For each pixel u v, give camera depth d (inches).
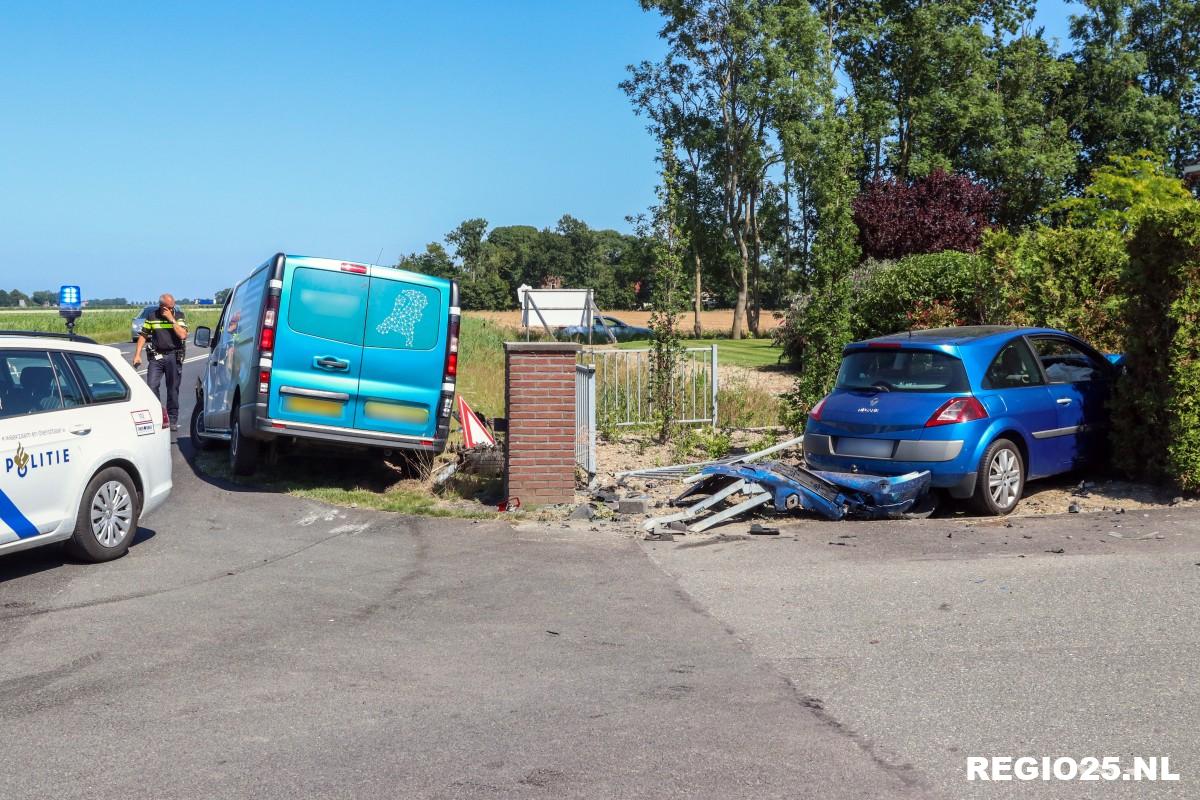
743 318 1915.6
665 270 552.7
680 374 557.9
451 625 240.8
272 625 241.3
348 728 177.6
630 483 437.1
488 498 410.0
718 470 369.4
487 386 799.7
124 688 198.5
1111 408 396.8
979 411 356.8
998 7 1898.4
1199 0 1879.9
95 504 303.3
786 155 1764.3
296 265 408.2
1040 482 418.3
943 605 249.1
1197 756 162.7
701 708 185.9
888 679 200.1
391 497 411.8
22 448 278.4
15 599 264.5
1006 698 188.7
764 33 1754.4
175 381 611.5
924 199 1250.0
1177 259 366.9
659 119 1888.5
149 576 289.0
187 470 473.7
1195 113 1939.0
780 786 153.4
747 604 255.4
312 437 410.6
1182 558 285.4
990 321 527.8
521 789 152.9
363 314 415.8
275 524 361.7
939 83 1825.8
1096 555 292.7
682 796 150.2
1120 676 198.5
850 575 280.4
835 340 514.6
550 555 313.9
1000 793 150.6
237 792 152.9
